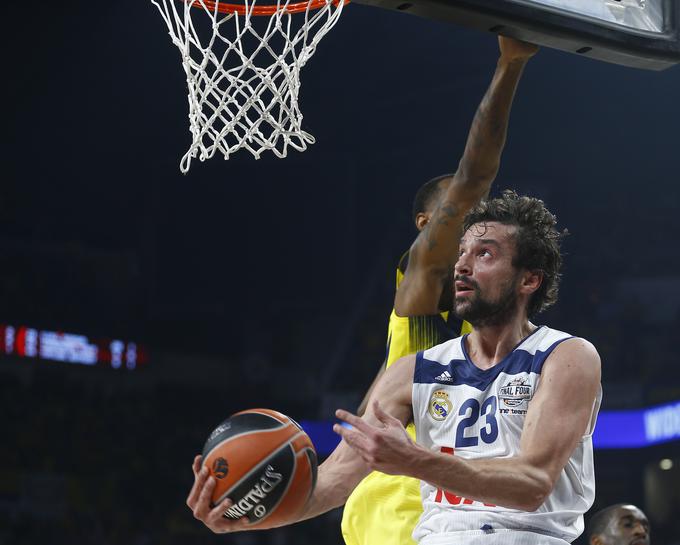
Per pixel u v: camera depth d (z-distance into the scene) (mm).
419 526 2447
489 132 2916
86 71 16625
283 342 17734
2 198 17125
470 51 16484
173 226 17578
